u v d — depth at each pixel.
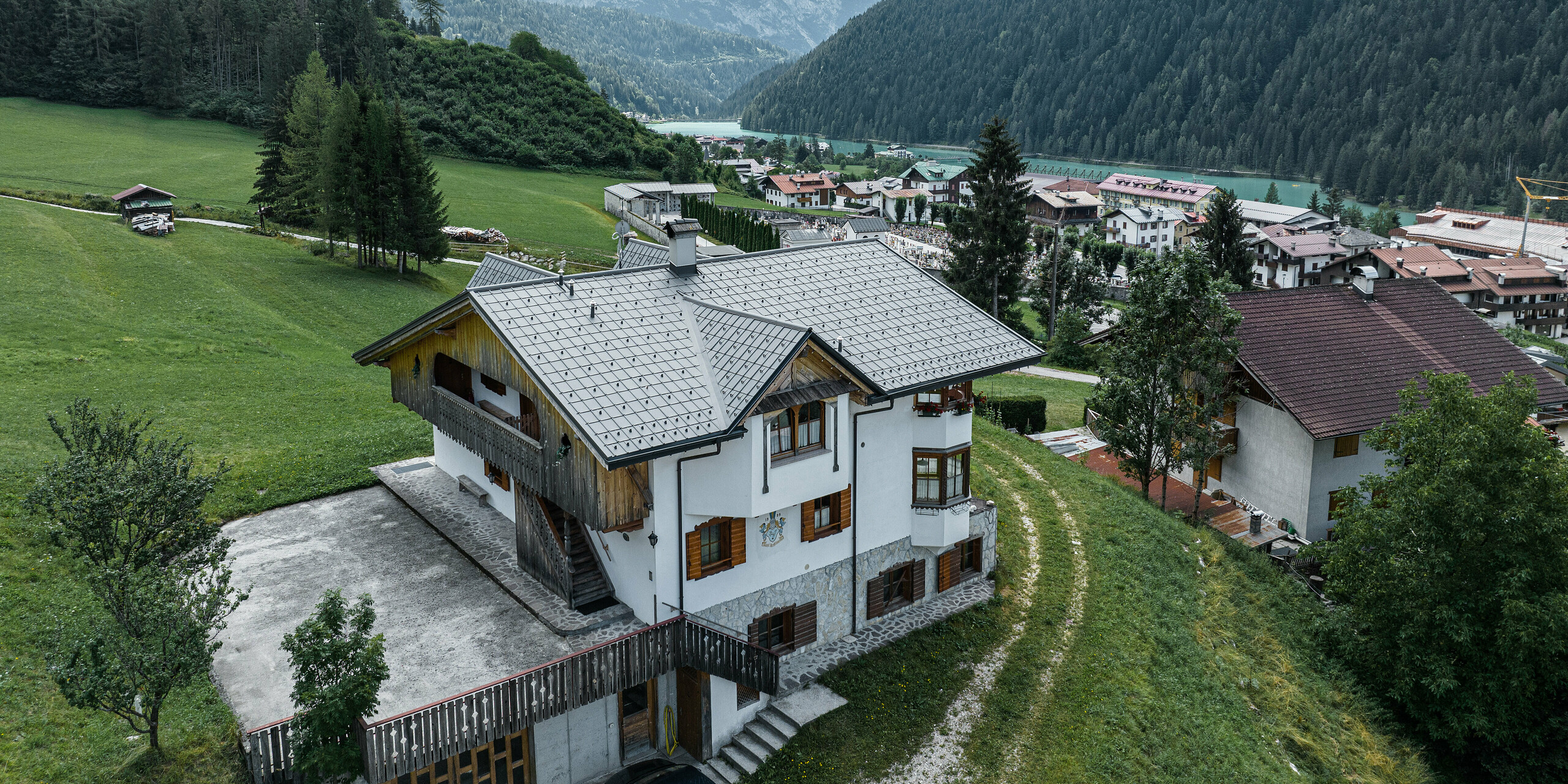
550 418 23.17
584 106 194.00
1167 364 37.38
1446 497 29.69
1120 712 26.06
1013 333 30.30
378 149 78.06
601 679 21.58
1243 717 27.98
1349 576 32.88
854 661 27.27
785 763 23.61
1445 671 29.80
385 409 43.34
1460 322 47.91
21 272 58.12
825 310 28.58
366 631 18.92
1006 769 23.98
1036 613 30.34
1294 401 41.38
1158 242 185.88
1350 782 27.36
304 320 63.81
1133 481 45.38
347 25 175.88
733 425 22.23
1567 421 52.38
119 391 41.22
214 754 19.31
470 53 195.00
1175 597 32.75
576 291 25.83
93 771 18.44
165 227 79.75
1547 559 29.48
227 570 20.05
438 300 75.50
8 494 27.66
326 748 17.98
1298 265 145.25
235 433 37.62
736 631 25.16
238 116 157.62
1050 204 199.25
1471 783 31.19
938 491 29.39
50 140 127.56
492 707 19.92
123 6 162.12
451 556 28.20
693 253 28.31
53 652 18.06
